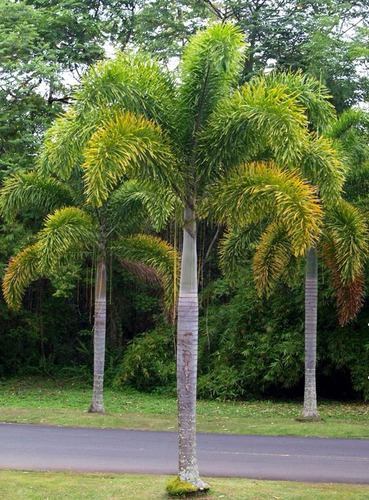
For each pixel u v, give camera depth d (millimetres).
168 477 9445
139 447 11945
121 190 16172
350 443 12766
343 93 24156
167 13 26422
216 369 21594
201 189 9406
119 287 26641
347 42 24328
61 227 15219
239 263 17250
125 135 8172
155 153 8570
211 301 24453
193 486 8367
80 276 23234
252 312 21266
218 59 8836
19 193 15953
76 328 28422
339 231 14320
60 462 10469
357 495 8328
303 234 8172
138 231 17109
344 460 10914
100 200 8000
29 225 22578
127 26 26656
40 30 23672
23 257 16344
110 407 18359
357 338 19766
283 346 20000
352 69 24484
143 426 14703
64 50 24453
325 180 10031
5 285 16344
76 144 9461
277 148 8602
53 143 9945
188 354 8945
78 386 24641
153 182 9258
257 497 8219
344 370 20391
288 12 26281
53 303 26938
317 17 25266
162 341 23703
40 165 15047
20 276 16266
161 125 9289
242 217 9195
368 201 16250
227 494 8383
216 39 8852
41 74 22266
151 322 27859
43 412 16719
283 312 20672
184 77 9211
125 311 27828
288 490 8594
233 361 21609
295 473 9812
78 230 15578
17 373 26734
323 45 23781
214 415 17078
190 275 9133
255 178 8719
